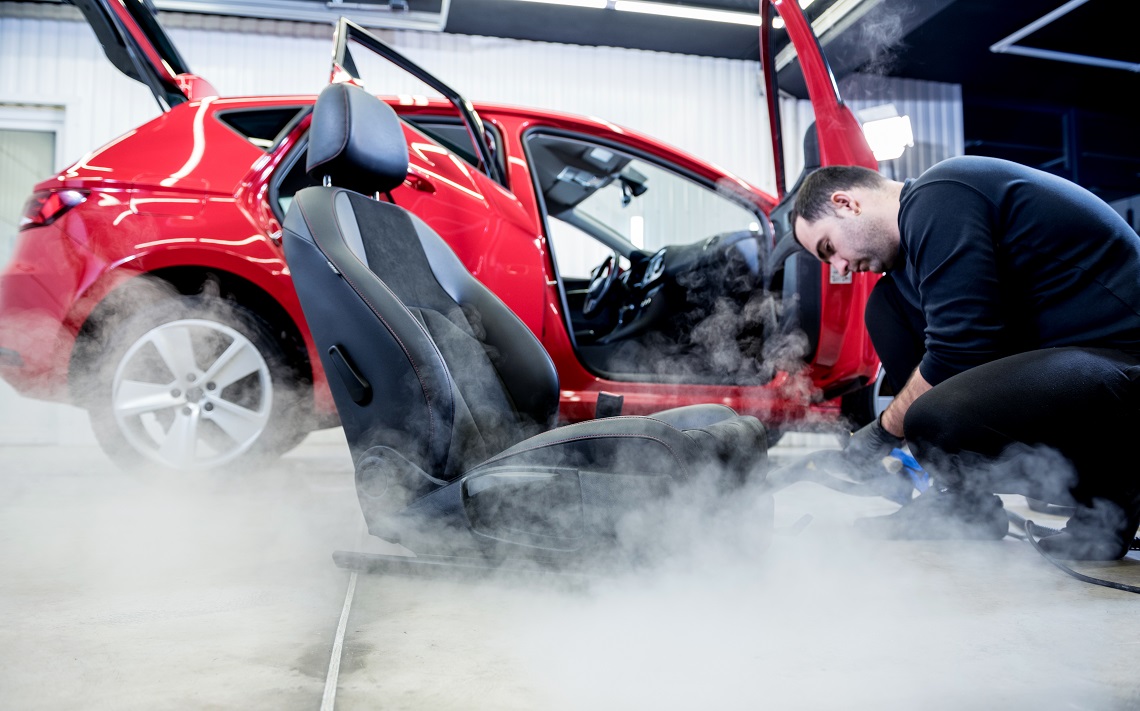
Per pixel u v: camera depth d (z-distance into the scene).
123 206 1.72
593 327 2.61
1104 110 6.50
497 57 5.36
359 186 1.25
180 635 0.79
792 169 5.70
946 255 1.24
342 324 1.10
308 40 5.07
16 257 1.73
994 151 7.27
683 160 2.35
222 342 1.83
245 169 1.83
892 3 4.75
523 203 2.09
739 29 5.22
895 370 1.72
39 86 4.69
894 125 2.79
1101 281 1.22
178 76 2.04
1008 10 4.83
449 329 1.25
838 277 2.14
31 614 0.86
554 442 0.98
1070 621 0.88
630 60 5.54
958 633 0.83
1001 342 1.25
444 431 1.06
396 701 0.62
